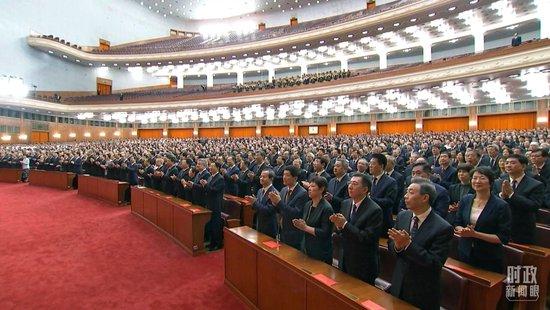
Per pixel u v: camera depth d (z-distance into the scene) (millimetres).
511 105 19391
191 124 33938
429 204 2566
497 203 2969
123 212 8148
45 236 6109
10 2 24375
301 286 2730
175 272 4531
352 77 18016
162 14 37219
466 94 18219
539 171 4625
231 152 12484
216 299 3768
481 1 15711
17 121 25953
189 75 34531
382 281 3338
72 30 28922
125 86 34344
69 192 11211
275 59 29078
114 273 4492
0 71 23844
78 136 31094
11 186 12625
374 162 4172
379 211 2953
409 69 15578
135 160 10250
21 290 3986
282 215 3928
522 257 3059
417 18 18047
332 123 26844
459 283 2697
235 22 37281
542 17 15781
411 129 23422
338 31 20781
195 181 6285
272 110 24906
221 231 5637
